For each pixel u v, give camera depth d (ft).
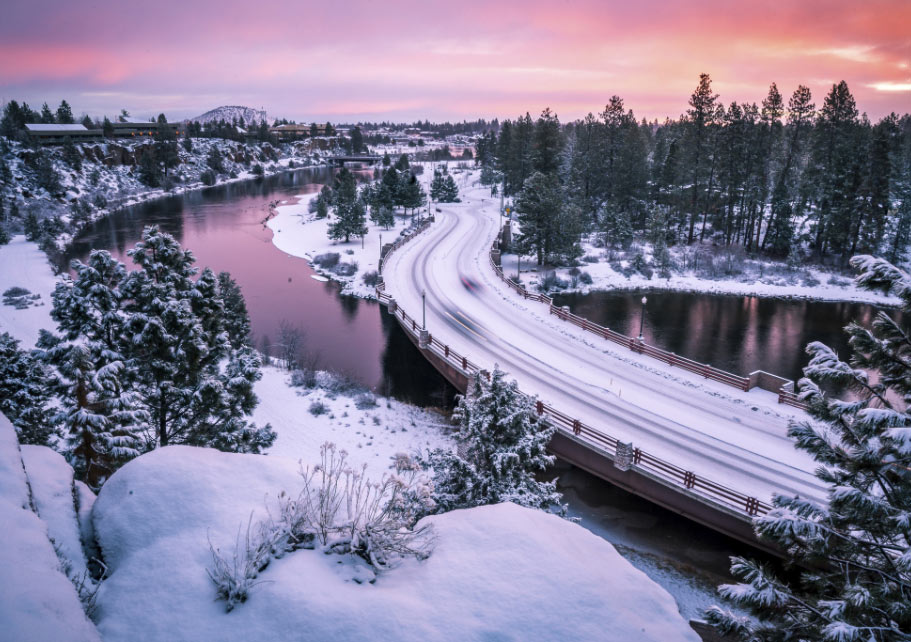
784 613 28.45
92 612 18.52
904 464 26.35
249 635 18.13
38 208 341.41
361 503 26.30
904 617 23.82
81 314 58.44
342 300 187.83
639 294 202.69
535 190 223.71
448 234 284.20
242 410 64.90
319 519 23.54
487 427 55.01
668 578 62.34
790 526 28.09
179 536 22.11
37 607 15.64
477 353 120.98
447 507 50.98
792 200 264.93
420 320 147.95
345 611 19.12
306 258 250.98
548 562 23.29
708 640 40.27
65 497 24.61
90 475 49.06
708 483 68.33
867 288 28.19
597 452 78.84
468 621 19.67
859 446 27.94
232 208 402.11
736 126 240.12
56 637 15.05
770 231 253.85
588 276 214.28
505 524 25.89
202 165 602.03
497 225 310.45
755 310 184.85
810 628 27.27
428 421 100.48
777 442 82.58
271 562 21.30
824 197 232.32
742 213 256.11
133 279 61.00
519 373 109.29
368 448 83.76
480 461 55.06
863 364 28.27
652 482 73.26
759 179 251.39
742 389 101.24
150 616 18.56
